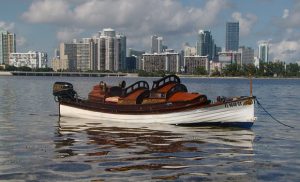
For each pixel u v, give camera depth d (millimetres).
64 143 23516
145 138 25531
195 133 27766
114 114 33844
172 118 31531
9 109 45750
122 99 33781
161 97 32000
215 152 21031
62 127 30625
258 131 29281
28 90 92125
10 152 20672
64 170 17125
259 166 18062
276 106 52969
